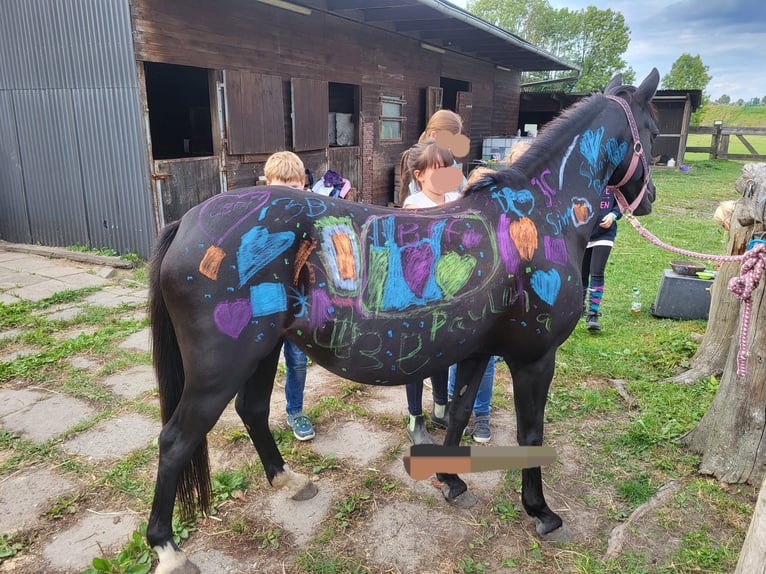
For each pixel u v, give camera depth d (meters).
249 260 1.79
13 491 2.47
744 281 2.29
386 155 10.64
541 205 2.13
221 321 1.78
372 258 1.87
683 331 4.38
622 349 4.14
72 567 2.06
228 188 7.11
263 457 2.43
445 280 1.91
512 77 16.05
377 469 2.71
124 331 4.43
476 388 2.30
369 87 9.70
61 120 6.52
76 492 2.47
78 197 6.71
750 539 1.62
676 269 4.97
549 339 2.12
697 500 2.45
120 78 5.95
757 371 2.51
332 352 1.90
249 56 7.08
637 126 2.47
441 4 7.65
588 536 2.28
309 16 7.96
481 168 2.53
